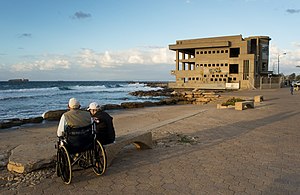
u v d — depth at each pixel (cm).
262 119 1311
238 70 6038
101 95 5738
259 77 5884
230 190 456
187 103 3672
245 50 5941
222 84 5784
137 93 5953
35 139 1084
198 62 6469
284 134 942
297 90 4872
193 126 1112
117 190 459
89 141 520
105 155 527
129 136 680
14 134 1252
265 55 6450
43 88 8362
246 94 3856
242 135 926
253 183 488
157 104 3316
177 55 6831
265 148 745
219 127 1087
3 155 736
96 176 530
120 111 2436
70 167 478
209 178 513
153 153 696
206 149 735
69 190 461
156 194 442
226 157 657
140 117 1730
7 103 3588
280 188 464
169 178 515
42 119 1878
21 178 520
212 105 2742
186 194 441
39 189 467
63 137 505
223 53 6156
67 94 5675
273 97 3016
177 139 855
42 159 566
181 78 6750
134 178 517
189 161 625
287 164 600
